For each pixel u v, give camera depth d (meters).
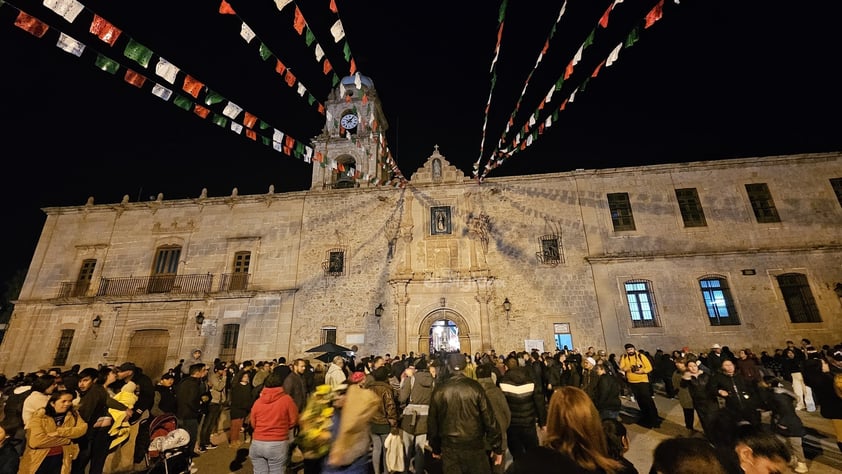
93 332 17.34
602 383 7.15
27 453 4.29
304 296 17.42
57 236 19.41
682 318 15.16
